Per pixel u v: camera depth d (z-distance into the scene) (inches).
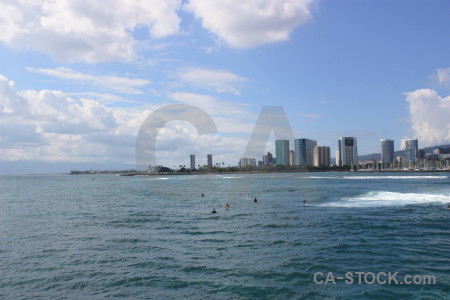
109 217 1628.9
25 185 6653.5
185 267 765.9
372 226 1198.3
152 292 623.2
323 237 1042.1
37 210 2039.9
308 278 676.1
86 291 634.8
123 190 4109.3
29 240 1095.0
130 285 660.7
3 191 4475.9
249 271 726.5
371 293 594.9
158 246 978.1
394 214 1475.1
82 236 1150.3
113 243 1029.8
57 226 1381.6
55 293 627.8
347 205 1844.2
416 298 569.9
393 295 584.1
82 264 806.5
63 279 701.9
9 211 1998.0
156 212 1786.4
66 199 2898.6
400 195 2417.6
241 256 845.8
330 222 1298.0
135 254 891.4
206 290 627.2
